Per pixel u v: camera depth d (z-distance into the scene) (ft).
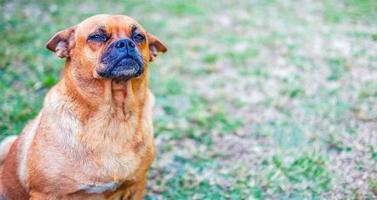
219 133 5.38
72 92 3.88
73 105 3.87
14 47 6.59
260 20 8.38
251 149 5.11
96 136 3.83
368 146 4.83
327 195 4.44
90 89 3.84
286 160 4.87
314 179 4.62
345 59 6.44
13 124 5.19
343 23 7.82
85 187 3.83
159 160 5.02
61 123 3.85
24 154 4.01
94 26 3.87
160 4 8.98
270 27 8.03
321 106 5.56
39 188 3.87
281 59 6.82
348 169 4.64
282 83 6.15
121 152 3.87
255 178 4.73
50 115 3.90
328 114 5.41
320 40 7.23
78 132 3.83
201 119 5.56
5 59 6.23
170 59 6.95
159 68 6.66
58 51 3.94
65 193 3.85
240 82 6.28
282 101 5.78
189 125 5.52
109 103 3.83
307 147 4.99
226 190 4.64
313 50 6.93
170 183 4.75
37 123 4.03
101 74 3.79
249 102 5.88
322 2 9.01
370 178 4.49
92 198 3.92
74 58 3.90
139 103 3.97
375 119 5.19
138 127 3.95
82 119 3.84
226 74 6.55
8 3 8.20
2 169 4.27
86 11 8.18
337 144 4.94
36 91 5.75
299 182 4.61
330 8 8.61
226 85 6.25
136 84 3.94
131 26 3.96
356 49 6.71
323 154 4.86
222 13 8.79
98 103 3.83
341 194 4.41
